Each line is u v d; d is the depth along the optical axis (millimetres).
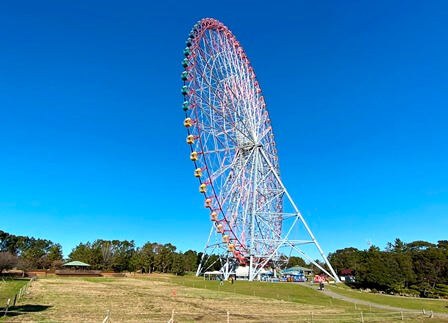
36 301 45438
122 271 160500
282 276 115188
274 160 99750
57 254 157625
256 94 90688
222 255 92562
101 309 41219
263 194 88750
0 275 93688
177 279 102562
